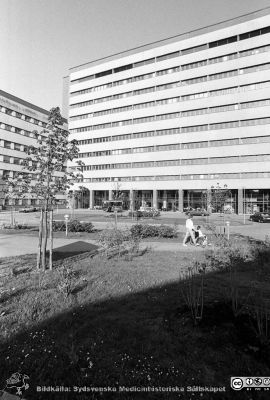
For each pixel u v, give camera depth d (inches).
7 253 431.2
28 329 165.8
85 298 218.4
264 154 2034.9
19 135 2468.0
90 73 2778.1
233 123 2145.7
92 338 155.3
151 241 576.1
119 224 1032.8
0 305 202.8
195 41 2310.5
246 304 198.2
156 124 2438.5
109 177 2625.5
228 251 308.7
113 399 111.3
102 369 128.3
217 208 1643.7
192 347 144.5
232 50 2166.6
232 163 2130.9
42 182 313.7
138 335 158.4
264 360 132.6
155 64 2472.9
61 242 553.0
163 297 220.1
